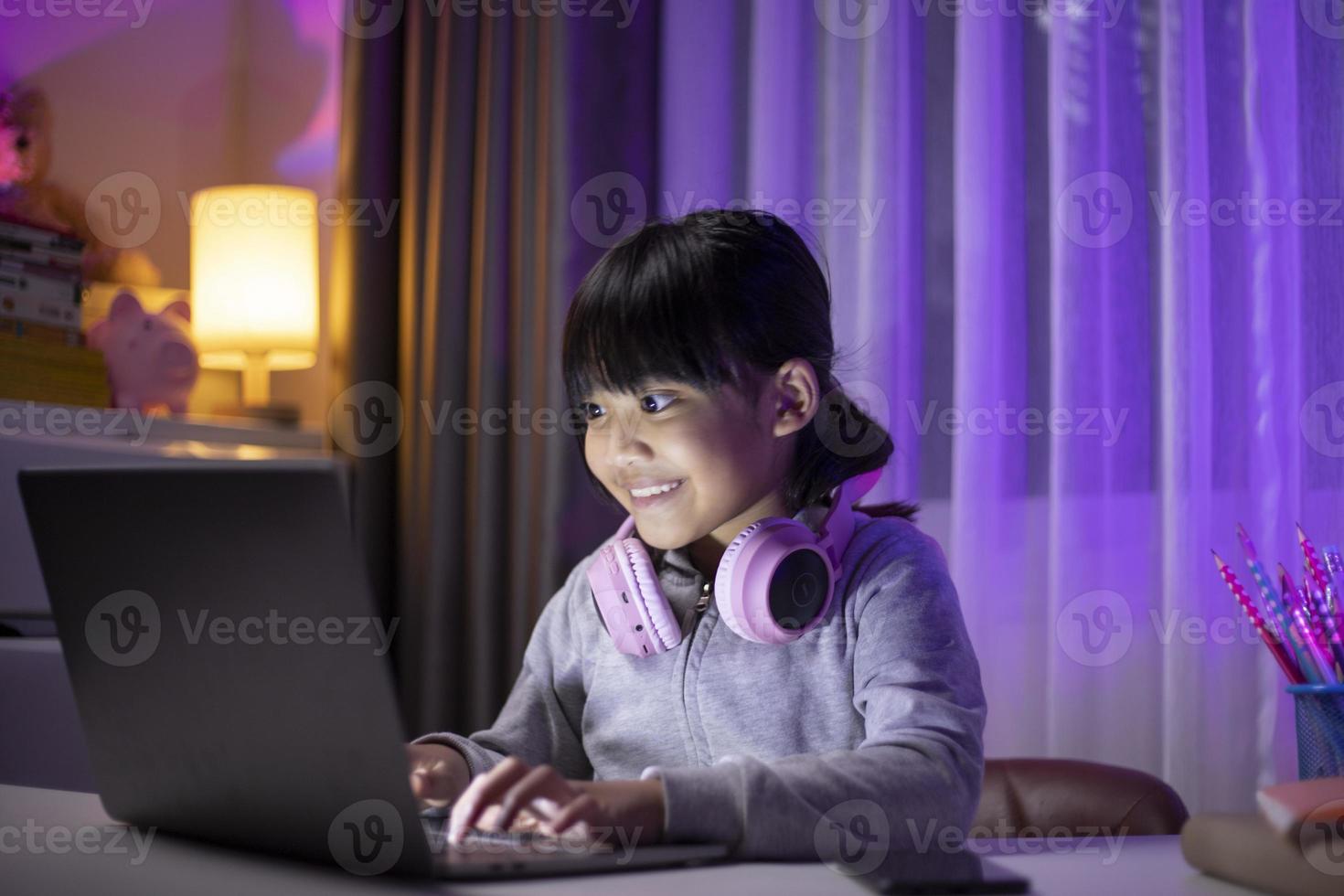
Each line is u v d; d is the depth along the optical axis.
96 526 0.61
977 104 2.05
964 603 2.00
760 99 2.24
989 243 2.03
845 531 0.93
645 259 0.89
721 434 0.87
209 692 0.59
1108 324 1.96
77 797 0.80
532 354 2.30
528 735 0.99
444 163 2.38
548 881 0.54
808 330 0.93
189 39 2.58
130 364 2.23
